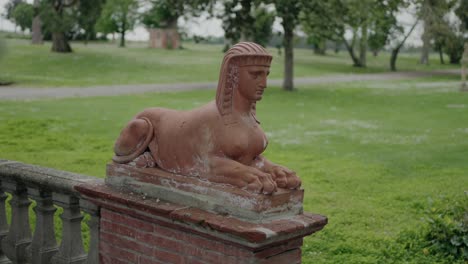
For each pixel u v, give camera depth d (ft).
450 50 168.25
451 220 21.29
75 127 53.36
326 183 33.55
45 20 132.26
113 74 110.63
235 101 10.37
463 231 20.83
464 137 50.06
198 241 10.48
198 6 89.71
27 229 14.84
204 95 83.56
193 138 10.61
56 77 103.96
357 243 21.93
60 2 132.77
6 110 62.03
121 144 11.80
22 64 116.47
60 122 55.47
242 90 10.25
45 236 14.01
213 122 10.36
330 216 26.11
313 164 39.22
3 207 15.26
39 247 14.02
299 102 79.56
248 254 9.73
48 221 14.06
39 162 37.83
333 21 89.97
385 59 200.75
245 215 9.75
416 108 72.79
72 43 193.36
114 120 57.93
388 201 29.12
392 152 43.73
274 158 41.45
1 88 86.58
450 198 28.48
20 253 14.55
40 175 13.55
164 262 11.10
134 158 11.68
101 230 12.45
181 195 10.75
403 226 24.49
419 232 22.68
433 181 33.88
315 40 142.00
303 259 20.25
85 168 36.40
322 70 144.66
